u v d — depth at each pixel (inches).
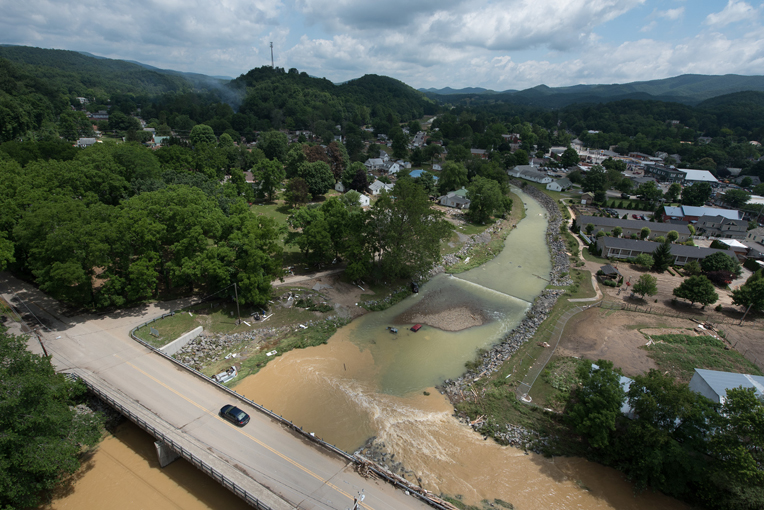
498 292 2827.3
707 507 1266.0
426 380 1851.6
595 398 1374.3
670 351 2094.0
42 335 1852.9
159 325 2025.1
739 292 2509.8
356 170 5132.9
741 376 1585.9
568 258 3452.3
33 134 5777.6
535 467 1406.3
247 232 2251.5
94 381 1567.4
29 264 1998.0
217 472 1213.7
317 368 1887.3
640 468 1310.3
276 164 4384.8
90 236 1891.0
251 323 2162.9
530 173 6825.8
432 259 2726.4
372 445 1462.8
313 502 1150.3
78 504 1237.1
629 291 2829.7
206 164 4598.9
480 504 1255.5
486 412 1643.7
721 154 7529.5
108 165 3171.8
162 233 2142.0
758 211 4734.3
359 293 2608.3
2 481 1064.8
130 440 1482.5
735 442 1206.3
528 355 2034.9
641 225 3988.7
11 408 1099.9
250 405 1513.3
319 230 2613.2
